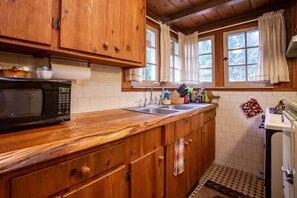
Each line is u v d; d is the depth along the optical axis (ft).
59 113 2.94
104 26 3.64
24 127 2.55
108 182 2.66
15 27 2.46
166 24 7.40
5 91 2.35
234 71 7.61
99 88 4.87
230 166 7.66
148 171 3.60
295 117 2.74
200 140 6.19
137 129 3.13
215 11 6.81
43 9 2.74
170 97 7.28
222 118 7.80
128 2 4.25
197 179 5.98
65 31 3.01
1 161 1.61
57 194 2.07
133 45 4.43
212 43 8.08
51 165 2.02
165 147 4.13
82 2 3.25
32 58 3.56
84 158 2.34
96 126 2.90
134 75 5.52
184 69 8.16
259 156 6.94
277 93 6.54
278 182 3.88
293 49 5.07
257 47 7.02
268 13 6.37
